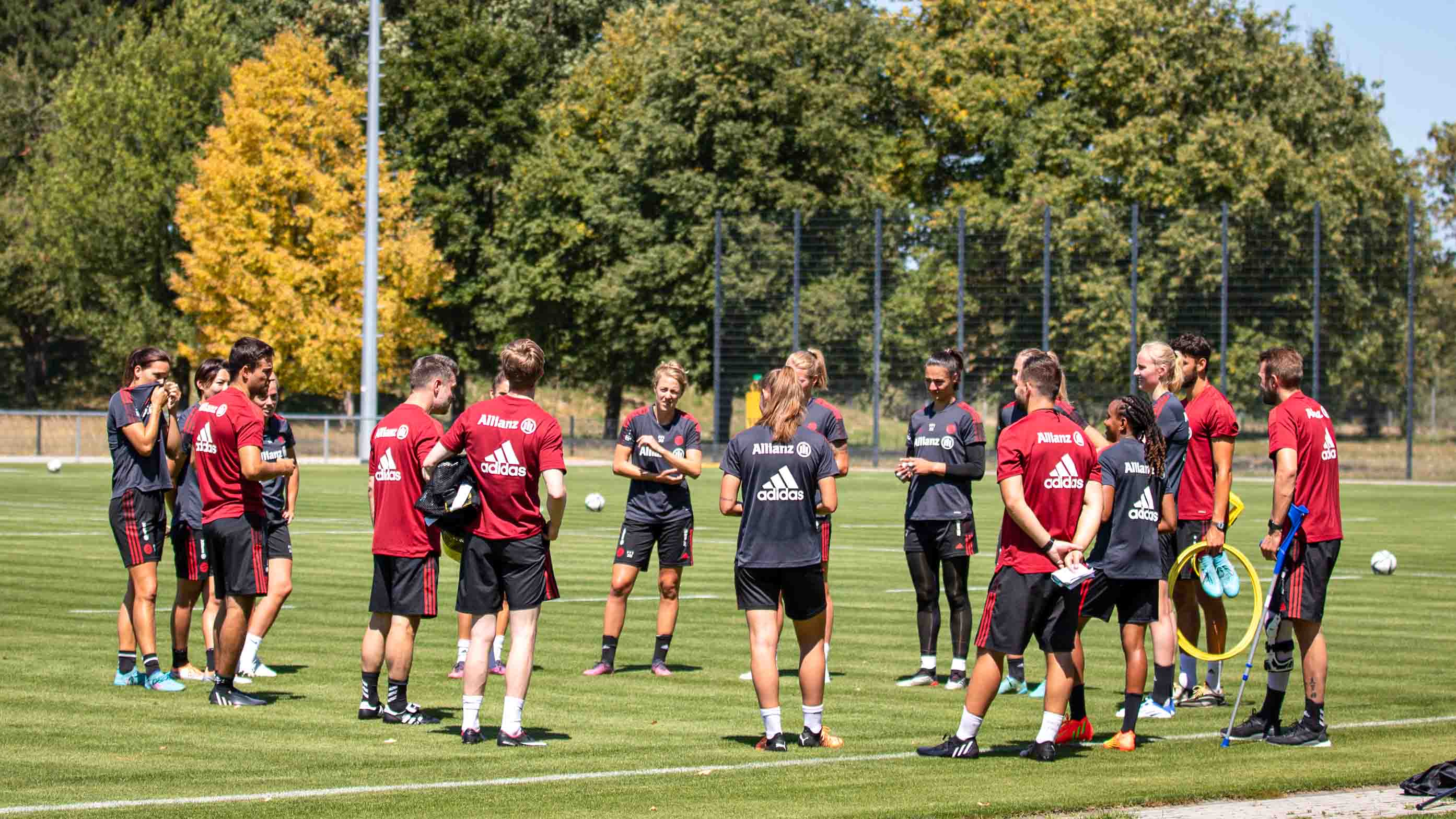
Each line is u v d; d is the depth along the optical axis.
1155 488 17.05
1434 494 71.00
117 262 110.62
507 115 113.19
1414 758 15.76
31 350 122.44
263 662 22.19
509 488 16.31
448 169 116.38
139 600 19.73
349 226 97.88
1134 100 97.38
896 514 54.84
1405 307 84.44
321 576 33.03
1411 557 39.91
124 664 20.11
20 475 72.88
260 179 95.56
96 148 110.94
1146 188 92.50
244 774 14.67
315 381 96.81
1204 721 18.39
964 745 15.79
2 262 113.94
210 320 97.25
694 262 97.69
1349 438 84.62
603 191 104.25
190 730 17.08
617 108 111.94
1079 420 19.00
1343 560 39.09
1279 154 91.00
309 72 97.94
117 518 19.72
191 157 109.06
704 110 98.88
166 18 124.31
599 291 101.00
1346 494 70.69
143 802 13.30
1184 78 95.38
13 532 42.97
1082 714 16.89
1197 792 13.87
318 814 12.88
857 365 89.69
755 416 89.31
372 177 82.19
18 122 128.38
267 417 21.06
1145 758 15.84
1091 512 15.73
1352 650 24.16
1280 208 89.81
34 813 12.80
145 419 19.67
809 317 89.50
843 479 78.62
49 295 117.50
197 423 18.56
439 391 18.14
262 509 18.78
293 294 94.69
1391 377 84.44
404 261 98.00
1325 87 100.38
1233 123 91.88
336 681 20.62
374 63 81.44
